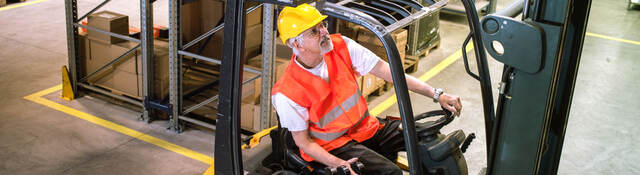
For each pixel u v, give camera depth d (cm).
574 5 250
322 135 304
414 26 808
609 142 627
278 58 595
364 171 304
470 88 776
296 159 305
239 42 240
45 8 1101
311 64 288
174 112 622
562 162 577
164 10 1153
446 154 327
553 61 222
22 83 743
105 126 638
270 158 348
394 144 332
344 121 304
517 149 250
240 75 248
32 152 575
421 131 329
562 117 278
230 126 259
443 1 278
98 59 674
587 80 815
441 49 933
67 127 631
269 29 529
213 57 667
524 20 223
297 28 270
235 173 270
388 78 312
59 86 742
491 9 1046
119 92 675
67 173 541
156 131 630
